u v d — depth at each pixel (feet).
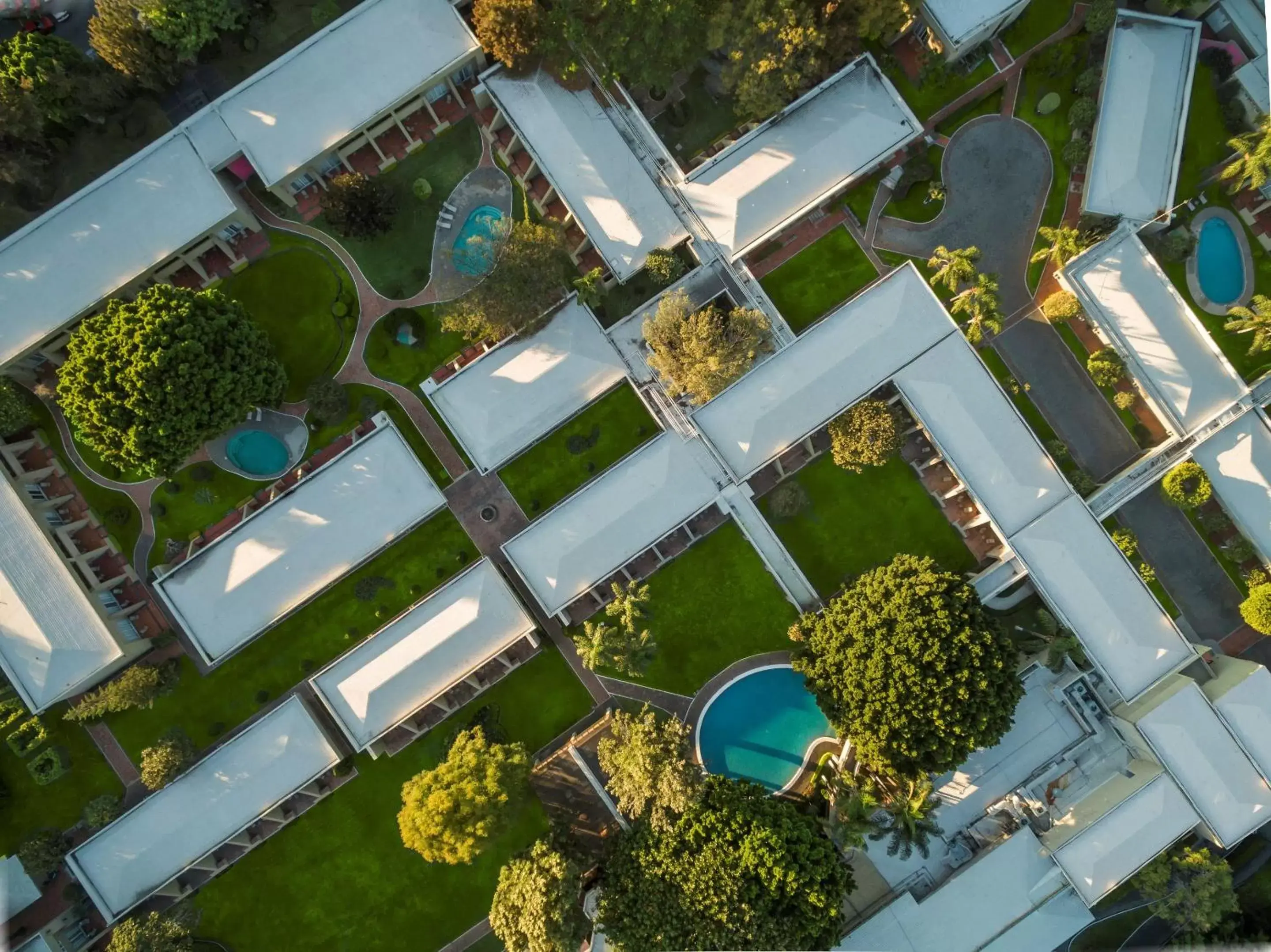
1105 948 206.80
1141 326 198.59
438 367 206.08
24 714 196.03
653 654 195.62
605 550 197.06
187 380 172.35
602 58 185.06
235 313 183.21
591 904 195.83
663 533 197.67
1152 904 198.70
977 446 196.34
